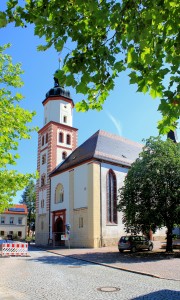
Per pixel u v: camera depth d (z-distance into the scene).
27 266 19.20
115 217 38.12
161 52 5.28
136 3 5.35
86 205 37.25
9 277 14.78
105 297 10.50
